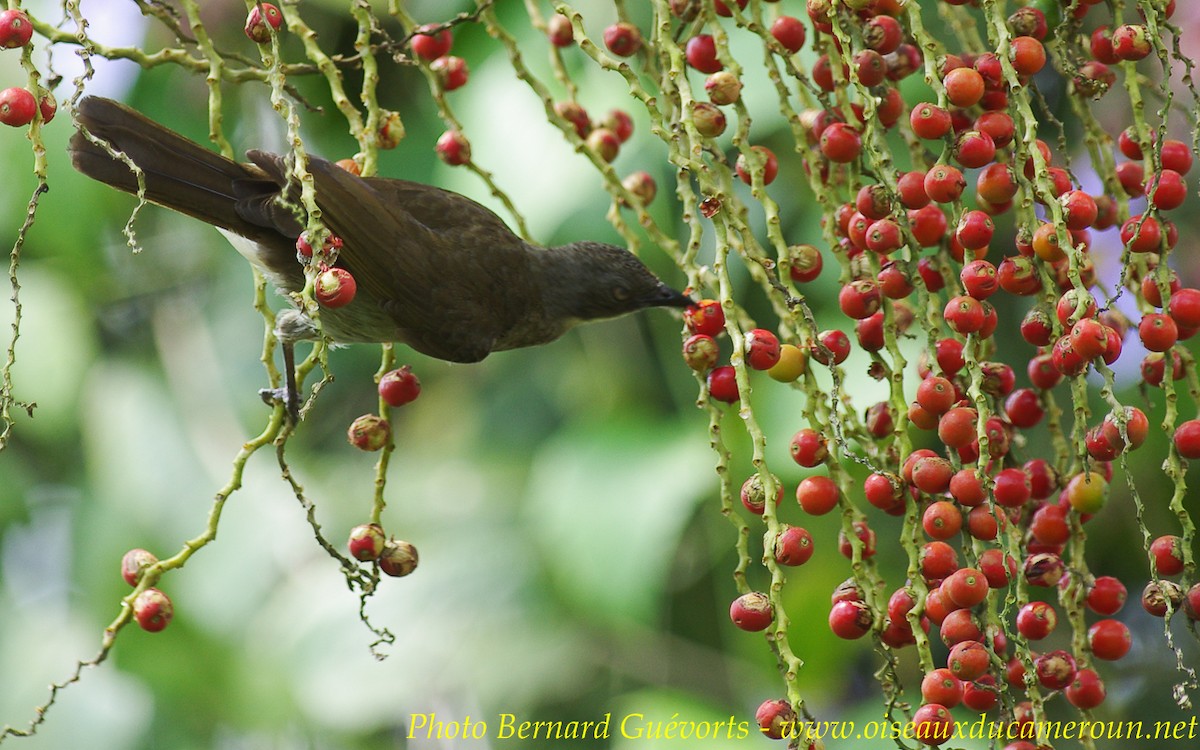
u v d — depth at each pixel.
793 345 5.55
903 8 5.73
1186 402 8.77
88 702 9.93
